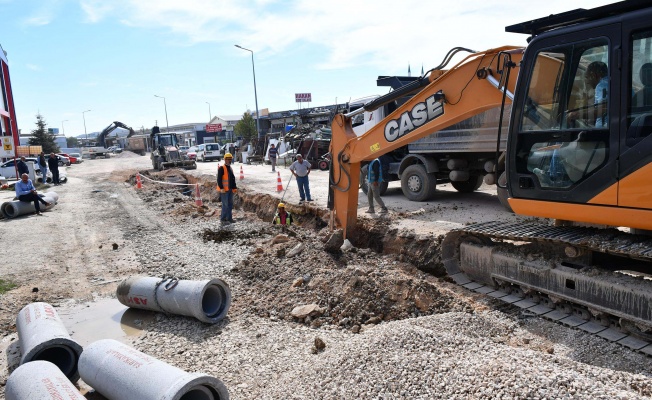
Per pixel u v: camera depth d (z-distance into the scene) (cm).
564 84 505
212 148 4362
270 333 571
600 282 486
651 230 457
